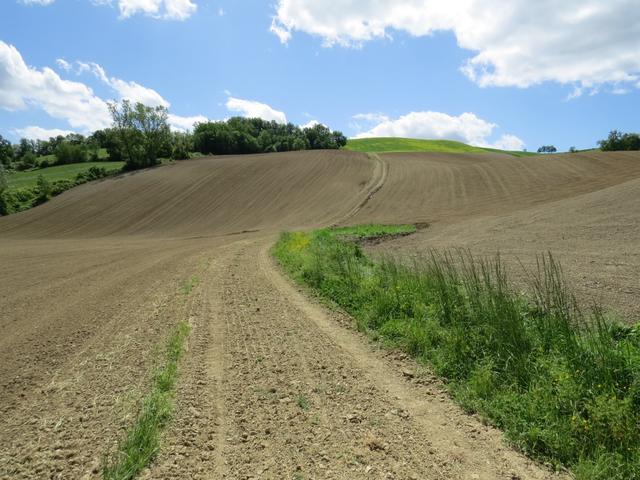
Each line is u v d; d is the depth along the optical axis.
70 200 46.97
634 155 42.22
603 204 22.05
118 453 3.43
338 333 6.75
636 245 13.09
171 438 3.70
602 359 4.20
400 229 23.97
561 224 19.06
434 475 3.26
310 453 3.53
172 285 10.79
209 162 59.50
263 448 3.60
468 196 36.44
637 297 7.83
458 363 5.15
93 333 6.75
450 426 3.99
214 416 4.11
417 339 5.85
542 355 4.72
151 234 35.44
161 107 60.91
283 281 11.14
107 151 87.31
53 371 5.23
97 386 4.76
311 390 4.71
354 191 43.12
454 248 16.25
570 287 8.75
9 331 7.04
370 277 9.10
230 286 10.50
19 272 14.62
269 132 105.56
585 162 41.84
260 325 7.18
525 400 4.13
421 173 47.75
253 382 4.90
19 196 47.84
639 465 3.20
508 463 3.44
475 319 5.80
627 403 3.65
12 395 4.61
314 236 20.25
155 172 55.31
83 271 14.36
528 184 37.12
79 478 3.19
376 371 5.26
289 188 45.97
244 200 43.50
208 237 30.38
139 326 7.08
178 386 4.74
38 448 3.58
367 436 3.79
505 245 15.88
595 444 3.50
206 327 7.04
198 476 3.21
